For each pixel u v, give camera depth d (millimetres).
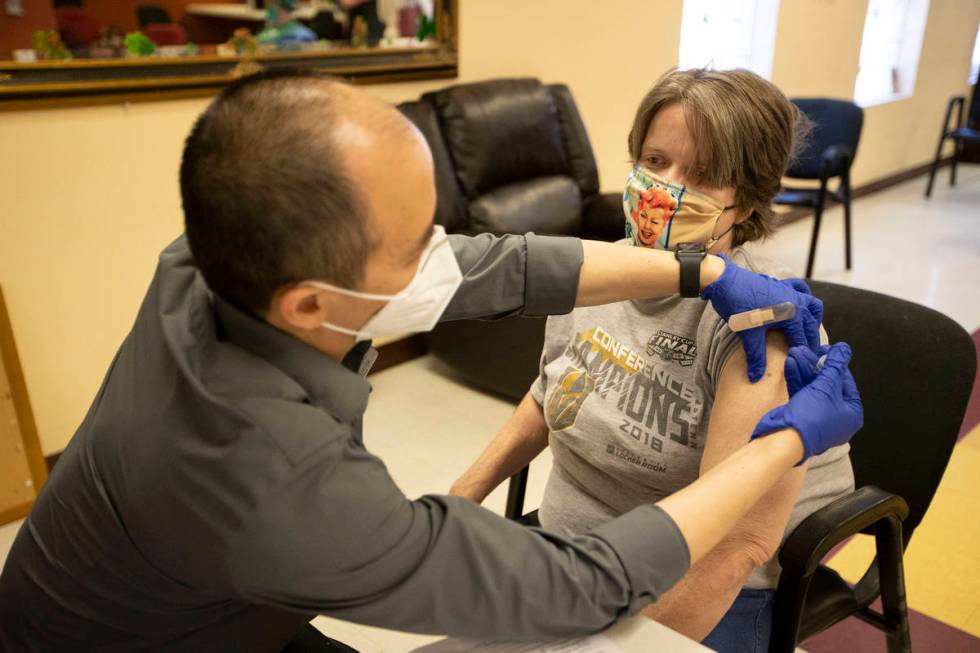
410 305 703
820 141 3998
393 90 2918
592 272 930
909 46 5855
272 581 637
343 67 2695
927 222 5145
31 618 800
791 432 783
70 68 2098
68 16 2059
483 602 661
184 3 2268
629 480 1114
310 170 567
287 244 589
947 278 4113
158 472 659
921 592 1876
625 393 1105
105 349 2416
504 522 687
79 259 2279
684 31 4289
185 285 755
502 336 2725
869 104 5484
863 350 1253
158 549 678
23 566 798
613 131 3854
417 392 2967
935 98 6336
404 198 615
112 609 752
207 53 2363
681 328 1072
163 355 701
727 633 1062
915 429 1198
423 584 646
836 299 1295
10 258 2145
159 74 2273
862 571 1925
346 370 712
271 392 655
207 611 754
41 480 2215
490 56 3184
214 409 640
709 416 1024
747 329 878
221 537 637
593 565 689
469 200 2885
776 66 4531
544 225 3057
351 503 626
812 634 1179
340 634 1656
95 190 2258
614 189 3984
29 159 2105
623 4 3648
